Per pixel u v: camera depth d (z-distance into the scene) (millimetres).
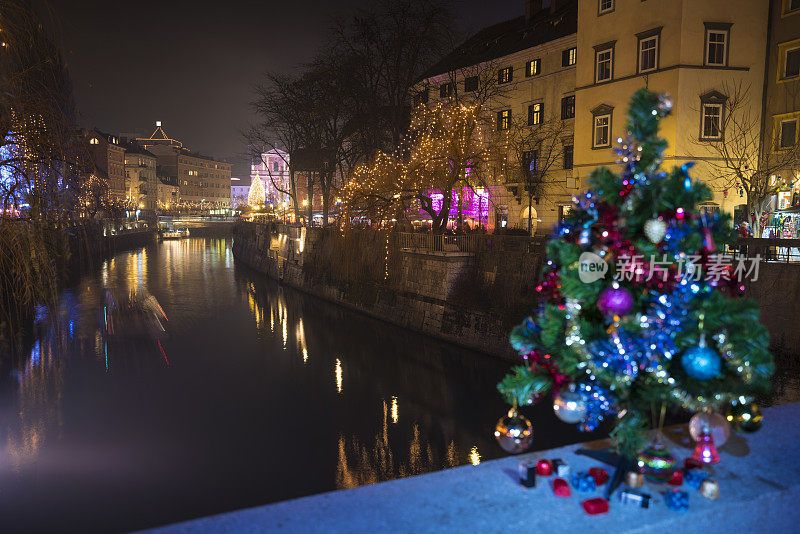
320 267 38188
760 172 22984
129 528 11180
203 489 12711
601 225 2439
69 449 14922
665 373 2266
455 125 27688
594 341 2350
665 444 2471
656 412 2498
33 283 11234
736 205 24938
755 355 2256
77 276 50969
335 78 34969
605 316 2393
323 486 12992
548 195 34406
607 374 2342
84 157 11320
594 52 29203
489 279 22203
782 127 24812
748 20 25359
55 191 11438
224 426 16625
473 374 19750
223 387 20406
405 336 25031
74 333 28516
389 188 29000
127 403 18781
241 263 66188
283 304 36625
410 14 29828
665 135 25453
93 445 15219
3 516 11562
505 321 20047
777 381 12016
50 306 11578
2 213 10805
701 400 2312
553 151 34281
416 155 28297
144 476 13484
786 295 12680
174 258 72062
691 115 25219
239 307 36656
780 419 2826
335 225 36781
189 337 28391
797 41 24156
